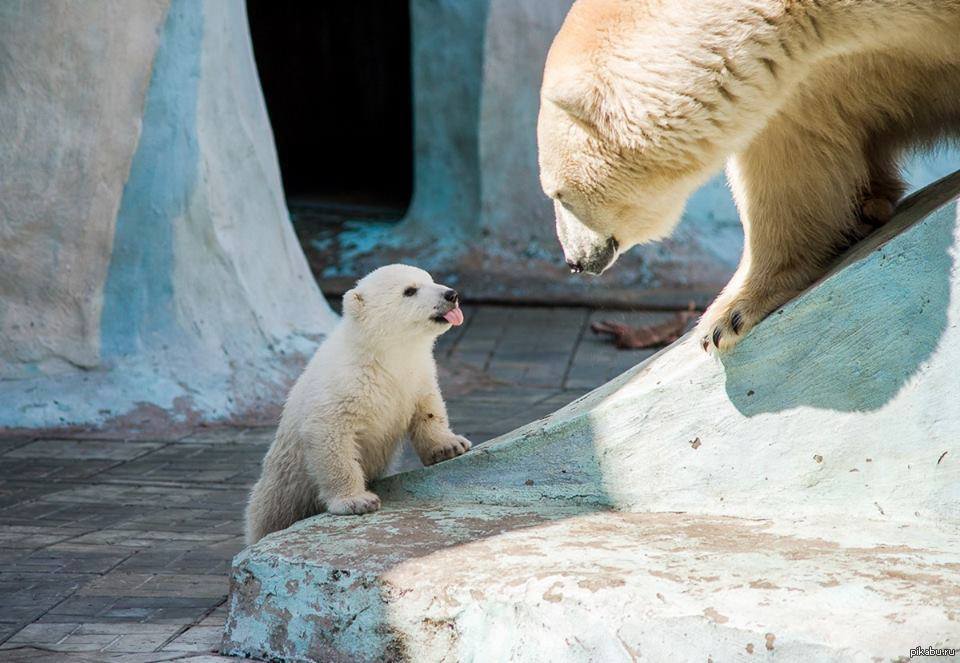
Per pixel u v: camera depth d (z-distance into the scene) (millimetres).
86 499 9336
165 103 12844
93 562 7613
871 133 6188
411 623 5336
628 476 6293
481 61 19766
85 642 6137
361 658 5457
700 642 4688
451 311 6805
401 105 26375
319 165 26656
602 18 5566
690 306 17000
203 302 12914
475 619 5195
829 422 5777
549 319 17766
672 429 6164
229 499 9336
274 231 14219
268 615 5762
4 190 11773
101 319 12500
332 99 26562
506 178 20203
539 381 14320
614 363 15211
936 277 5469
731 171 6316
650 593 4902
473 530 6008
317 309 14531
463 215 20438
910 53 5504
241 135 13773
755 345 5918
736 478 6020
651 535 5723
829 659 4426
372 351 6656
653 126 5352
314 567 5652
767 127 5867
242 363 12914
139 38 12492
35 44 11688
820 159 5980
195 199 12805
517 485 6590
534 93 19984
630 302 18078
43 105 11867
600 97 5430
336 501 6520
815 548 5316
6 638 6211
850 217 6176
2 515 8836
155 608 6699
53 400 11875
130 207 12664
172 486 9758
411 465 9750
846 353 5707
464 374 14656
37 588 7074
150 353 12477
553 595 5031
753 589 4832
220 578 7266
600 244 5895
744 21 5262
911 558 5078
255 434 11695
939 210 5457
